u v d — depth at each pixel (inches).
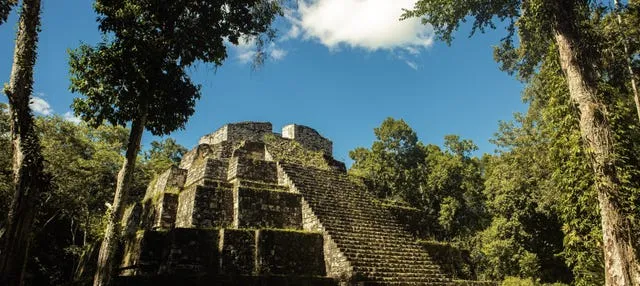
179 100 431.2
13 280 268.2
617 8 390.9
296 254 509.7
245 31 462.3
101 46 383.6
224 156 762.8
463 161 1226.6
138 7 380.8
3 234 273.0
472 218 1071.0
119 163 875.4
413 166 1185.4
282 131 978.7
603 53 375.6
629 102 449.7
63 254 744.3
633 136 352.2
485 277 746.2
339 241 523.5
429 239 698.2
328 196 644.1
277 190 604.4
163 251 479.5
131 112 396.8
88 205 795.4
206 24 426.0
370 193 718.5
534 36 544.7
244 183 606.2
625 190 278.2
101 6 383.9
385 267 503.2
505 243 792.9
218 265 470.6
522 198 807.7
